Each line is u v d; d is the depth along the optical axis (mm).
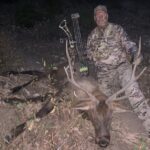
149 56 4965
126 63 3111
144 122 2973
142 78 3943
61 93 3055
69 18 6625
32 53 4871
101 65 3123
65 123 2812
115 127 2975
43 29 6156
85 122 2850
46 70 3854
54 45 5406
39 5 7086
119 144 2820
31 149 2633
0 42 4008
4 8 7594
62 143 2695
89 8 7676
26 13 6504
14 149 2605
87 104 2631
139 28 7055
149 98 3586
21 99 3139
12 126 2797
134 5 8656
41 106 3047
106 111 2590
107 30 3074
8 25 6355
